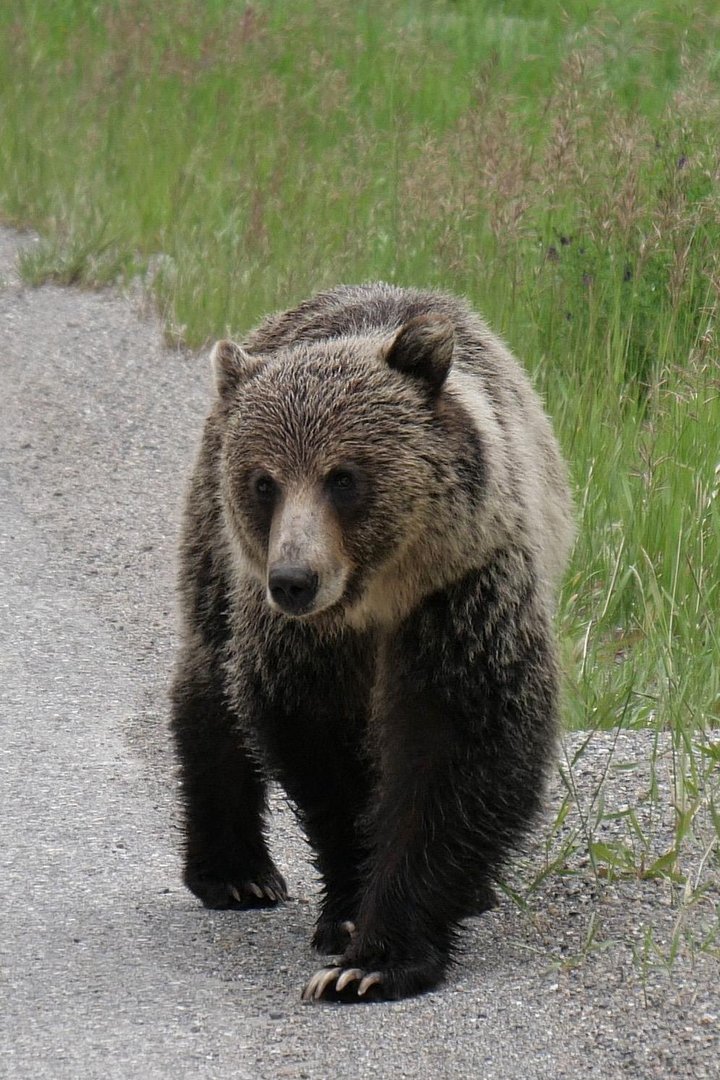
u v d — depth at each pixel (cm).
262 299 2177
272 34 3155
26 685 1359
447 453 906
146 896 1016
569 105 1984
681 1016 795
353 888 964
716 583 1414
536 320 1880
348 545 896
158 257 2509
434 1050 782
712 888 953
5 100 3048
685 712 1205
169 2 3338
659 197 1864
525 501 952
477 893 920
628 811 1016
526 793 928
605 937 906
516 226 1914
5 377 2098
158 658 1433
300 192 2416
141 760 1232
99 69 3108
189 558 1070
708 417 1569
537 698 933
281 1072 761
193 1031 808
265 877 1056
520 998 834
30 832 1094
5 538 1667
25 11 3491
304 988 863
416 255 2108
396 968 873
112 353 2184
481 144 2159
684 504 1467
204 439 1070
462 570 908
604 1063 759
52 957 900
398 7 3381
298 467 895
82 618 1504
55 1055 779
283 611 877
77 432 1948
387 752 927
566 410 1639
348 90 2855
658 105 2538
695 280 1848
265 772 997
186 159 2728
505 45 3134
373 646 955
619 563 1451
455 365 995
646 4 3050
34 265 2438
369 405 902
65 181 2733
